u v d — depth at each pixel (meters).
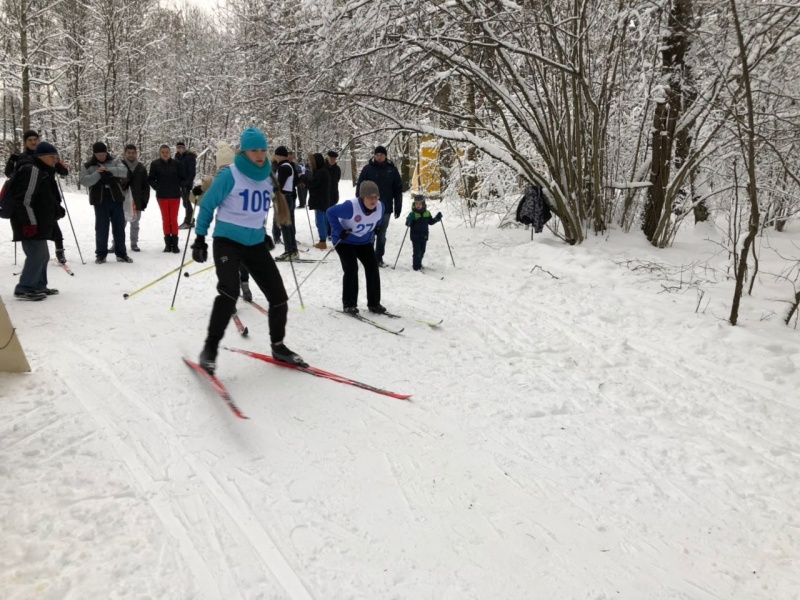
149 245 9.43
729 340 5.16
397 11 7.64
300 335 4.93
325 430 3.31
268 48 9.20
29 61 19.38
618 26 8.03
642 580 2.31
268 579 2.17
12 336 3.60
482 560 2.37
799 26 6.57
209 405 3.48
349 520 2.55
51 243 9.21
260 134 3.77
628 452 3.30
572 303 6.42
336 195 9.57
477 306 6.26
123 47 24.52
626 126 9.94
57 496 2.50
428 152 14.52
